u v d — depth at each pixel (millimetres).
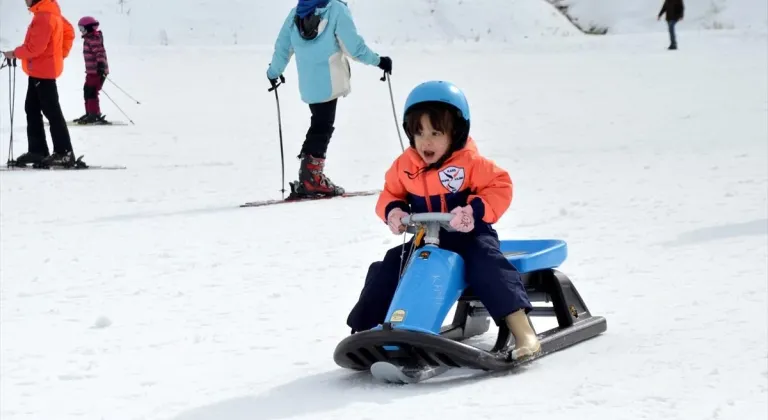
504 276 7957
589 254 12570
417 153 8328
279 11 70500
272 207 18188
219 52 57000
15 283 12359
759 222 14023
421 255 7965
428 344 7367
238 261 13281
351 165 24625
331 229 15531
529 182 19266
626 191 17547
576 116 32500
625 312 9742
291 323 9961
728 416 6539
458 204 8258
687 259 11992
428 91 8086
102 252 14258
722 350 8188
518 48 58906
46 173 24156
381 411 6941
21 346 9375
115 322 10258
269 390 7672
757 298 9961
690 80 41656
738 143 23891
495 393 7258
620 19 78688
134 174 23875
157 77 48094
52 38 24922
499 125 31031
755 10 76062
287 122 35125
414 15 72375
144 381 8070
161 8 69000
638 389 7207
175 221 16859
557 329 8648
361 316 8227
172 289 11750
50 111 25141
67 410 7359
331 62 18797
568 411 6762
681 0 56406
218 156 27344
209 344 9242
